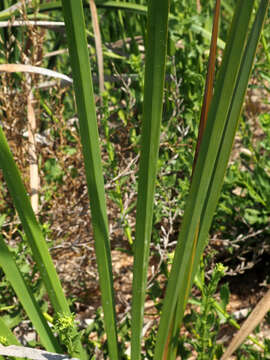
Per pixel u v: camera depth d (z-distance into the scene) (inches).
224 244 21.4
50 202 20.3
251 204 21.9
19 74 20.6
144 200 9.6
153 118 8.9
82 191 21.5
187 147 21.8
